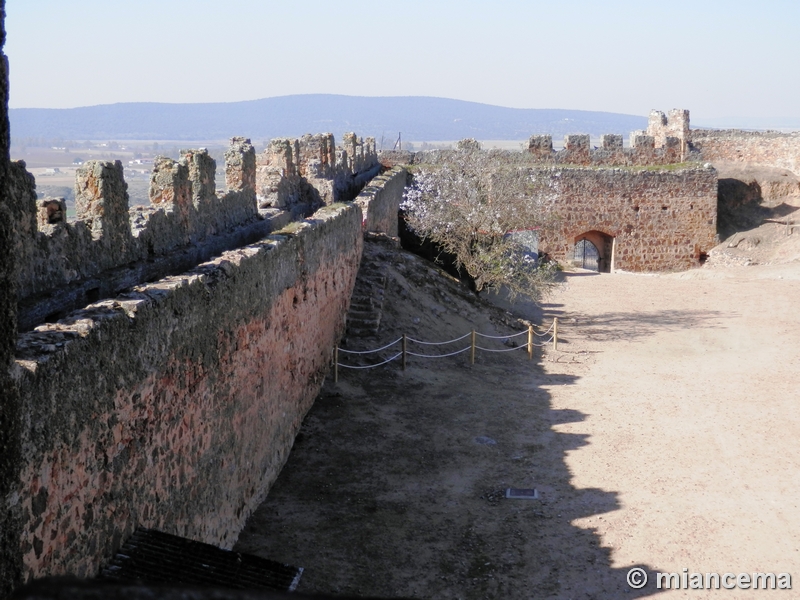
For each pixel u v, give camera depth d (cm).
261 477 1165
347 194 2667
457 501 1200
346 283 1891
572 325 2397
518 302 2673
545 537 1095
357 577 973
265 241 1250
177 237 1159
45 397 574
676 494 1231
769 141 4422
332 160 2422
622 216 3888
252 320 1103
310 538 1066
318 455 1339
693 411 1620
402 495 1212
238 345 1041
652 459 1368
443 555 1041
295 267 1357
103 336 670
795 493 1235
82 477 635
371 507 1169
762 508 1185
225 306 984
